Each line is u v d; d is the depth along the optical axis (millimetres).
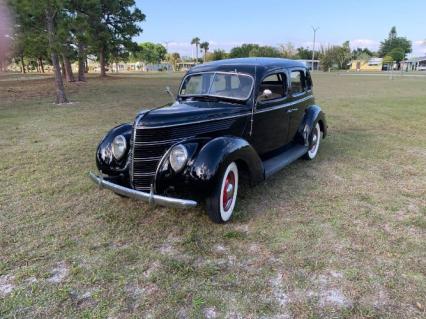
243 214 4023
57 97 14031
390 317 2449
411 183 5043
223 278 2893
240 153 3717
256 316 2471
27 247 3348
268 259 3150
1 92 18500
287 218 3930
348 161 6137
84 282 2848
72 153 6504
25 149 6777
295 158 5297
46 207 4219
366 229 3680
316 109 6145
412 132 8594
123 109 12445
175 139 3627
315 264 3062
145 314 2496
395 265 3045
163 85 24875
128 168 3777
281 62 5207
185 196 3578
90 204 4312
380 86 25312
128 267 3049
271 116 4824
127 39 33656
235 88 4504
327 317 2457
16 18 13453
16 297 2670
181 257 3197
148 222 3859
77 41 14789
